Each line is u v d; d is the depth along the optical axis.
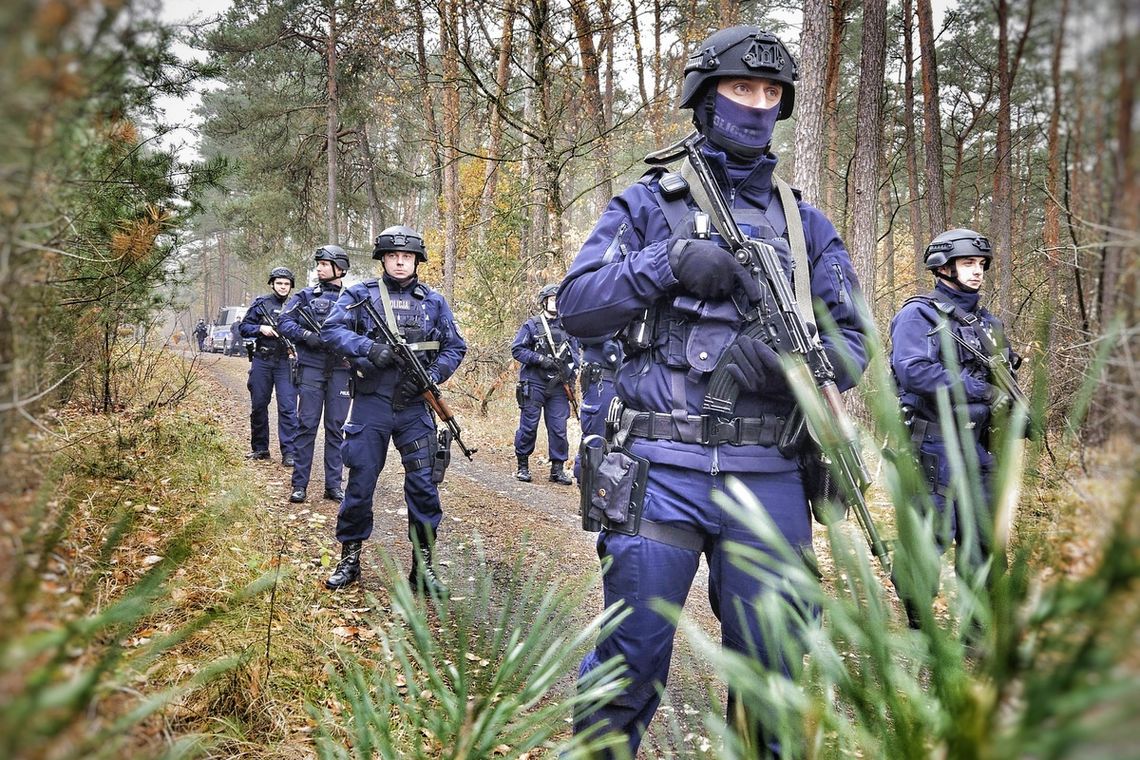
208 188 4.80
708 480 1.91
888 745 0.80
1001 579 0.67
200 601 2.71
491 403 12.04
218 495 4.34
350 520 4.00
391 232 4.21
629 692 1.87
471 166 16.34
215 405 10.52
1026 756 0.50
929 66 12.67
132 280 4.15
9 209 0.68
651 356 2.02
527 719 1.30
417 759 1.33
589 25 9.70
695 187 2.06
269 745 2.09
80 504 2.85
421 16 13.80
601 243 2.14
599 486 1.96
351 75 20.66
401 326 4.11
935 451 3.27
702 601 4.18
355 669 1.54
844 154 19.55
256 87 21.92
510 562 4.56
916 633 0.82
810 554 1.31
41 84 0.54
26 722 0.53
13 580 0.64
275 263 24.42
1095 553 0.54
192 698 2.12
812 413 0.98
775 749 1.43
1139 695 0.43
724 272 1.87
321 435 9.47
